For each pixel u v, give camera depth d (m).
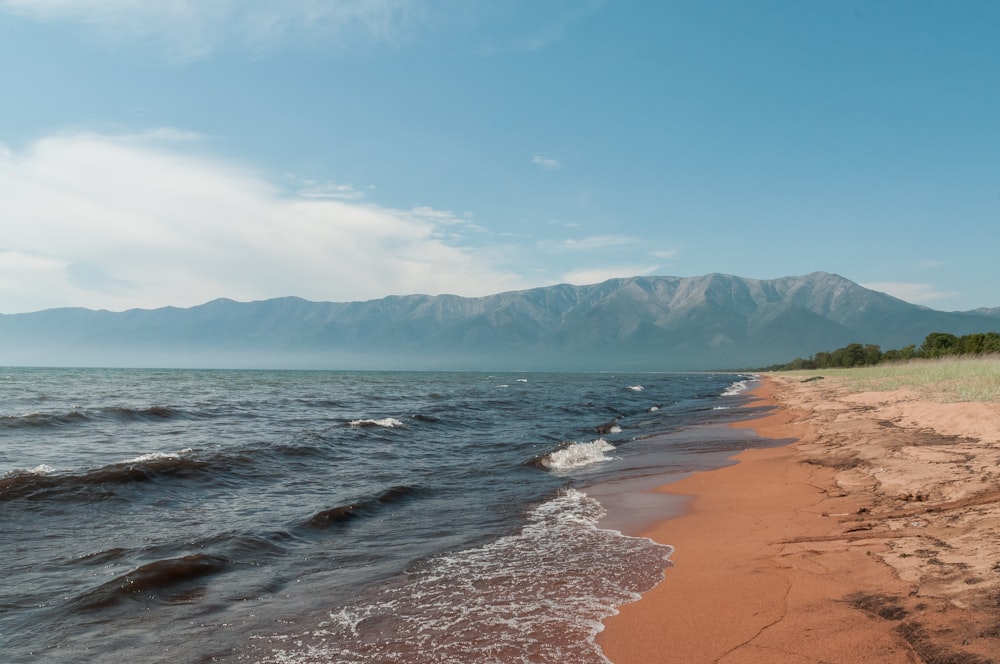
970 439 14.09
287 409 34.34
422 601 6.61
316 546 8.99
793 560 7.09
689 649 5.09
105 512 10.46
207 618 6.23
